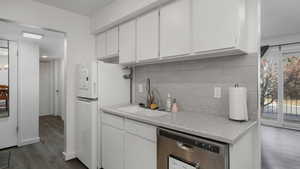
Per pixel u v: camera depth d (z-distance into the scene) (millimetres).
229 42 1228
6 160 2410
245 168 1203
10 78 2918
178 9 1547
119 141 1809
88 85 2133
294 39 3350
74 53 2541
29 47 3156
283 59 3609
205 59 1716
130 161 1663
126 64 2301
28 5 2121
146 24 1856
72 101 2496
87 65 2172
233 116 1362
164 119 1440
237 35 1198
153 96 2195
